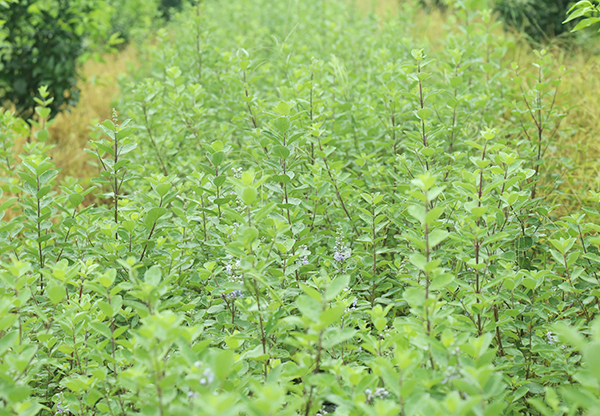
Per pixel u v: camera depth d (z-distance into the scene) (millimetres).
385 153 4676
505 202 2775
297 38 7105
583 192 4402
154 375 1773
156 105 4789
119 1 11867
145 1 12195
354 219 3387
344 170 4504
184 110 5008
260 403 1422
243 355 2033
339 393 1838
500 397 1953
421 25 8883
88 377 2311
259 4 8906
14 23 6621
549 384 2430
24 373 2084
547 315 2686
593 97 5621
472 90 5223
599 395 1739
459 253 2748
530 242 3131
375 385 1946
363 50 6711
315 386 1996
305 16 7719
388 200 3816
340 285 1802
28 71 6871
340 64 5066
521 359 2426
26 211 3039
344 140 4156
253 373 2336
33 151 4441
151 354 1845
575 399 1510
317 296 1812
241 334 2332
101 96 8609
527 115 5129
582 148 4879
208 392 1640
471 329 2254
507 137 5242
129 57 10852
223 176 2951
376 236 3633
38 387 2611
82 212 3117
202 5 6422
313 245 3396
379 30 7684
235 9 8578
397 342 2160
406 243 3219
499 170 2652
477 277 2383
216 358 1597
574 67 6426
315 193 3469
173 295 2855
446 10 10180
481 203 2707
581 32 7277
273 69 6383
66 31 6949
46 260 3162
